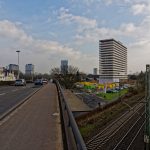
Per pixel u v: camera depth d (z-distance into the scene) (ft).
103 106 153.89
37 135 27.78
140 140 104.68
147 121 66.18
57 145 23.68
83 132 104.12
